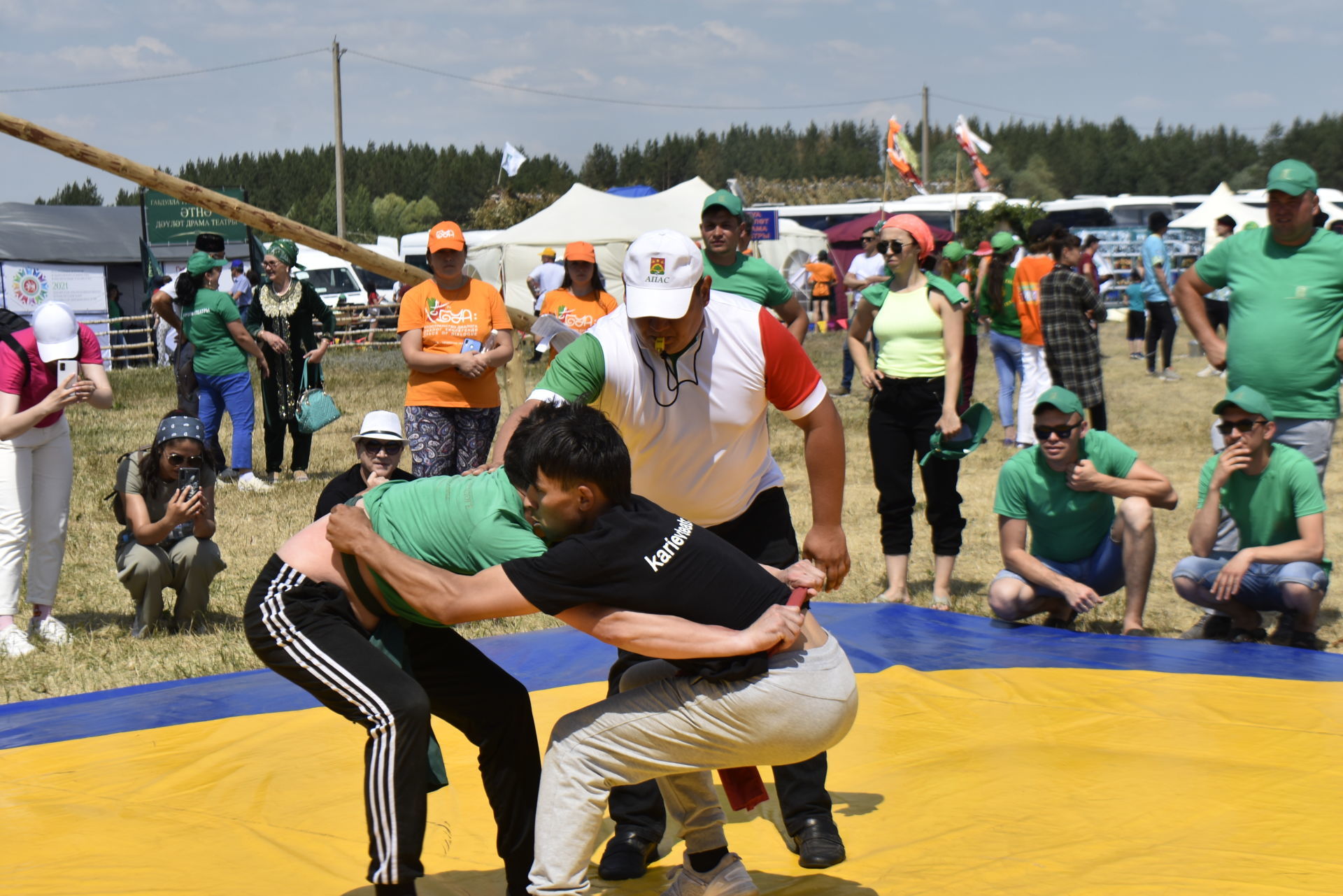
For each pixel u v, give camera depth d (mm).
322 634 3080
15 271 26703
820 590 3445
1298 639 5957
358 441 5992
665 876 3549
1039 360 11742
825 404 3535
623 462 2941
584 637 6133
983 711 4762
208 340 10883
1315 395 6051
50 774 4285
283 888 3330
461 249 7586
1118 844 3461
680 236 3303
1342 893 3111
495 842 3719
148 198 27047
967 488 10977
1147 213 36281
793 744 2992
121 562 6598
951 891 3207
